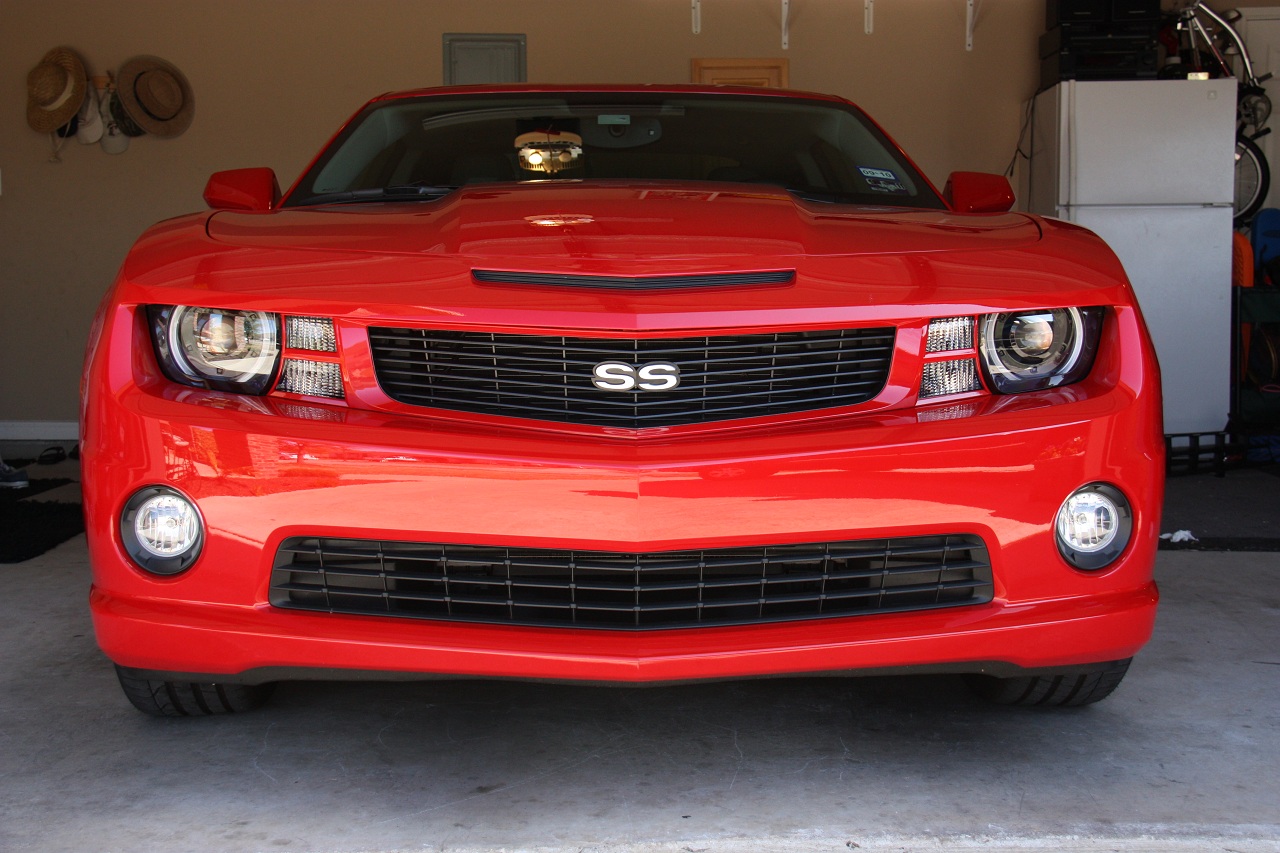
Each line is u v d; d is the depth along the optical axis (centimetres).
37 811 167
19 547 348
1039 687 198
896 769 182
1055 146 561
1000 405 167
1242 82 623
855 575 164
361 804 170
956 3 618
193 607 163
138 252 179
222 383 167
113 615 165
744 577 163
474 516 157
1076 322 173
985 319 170
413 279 166
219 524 160
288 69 621
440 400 164
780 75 620
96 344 171
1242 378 546
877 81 621
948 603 166
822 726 201
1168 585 303
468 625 162
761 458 158
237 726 201
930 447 160
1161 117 548
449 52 620
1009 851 156
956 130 623
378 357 165
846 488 159
